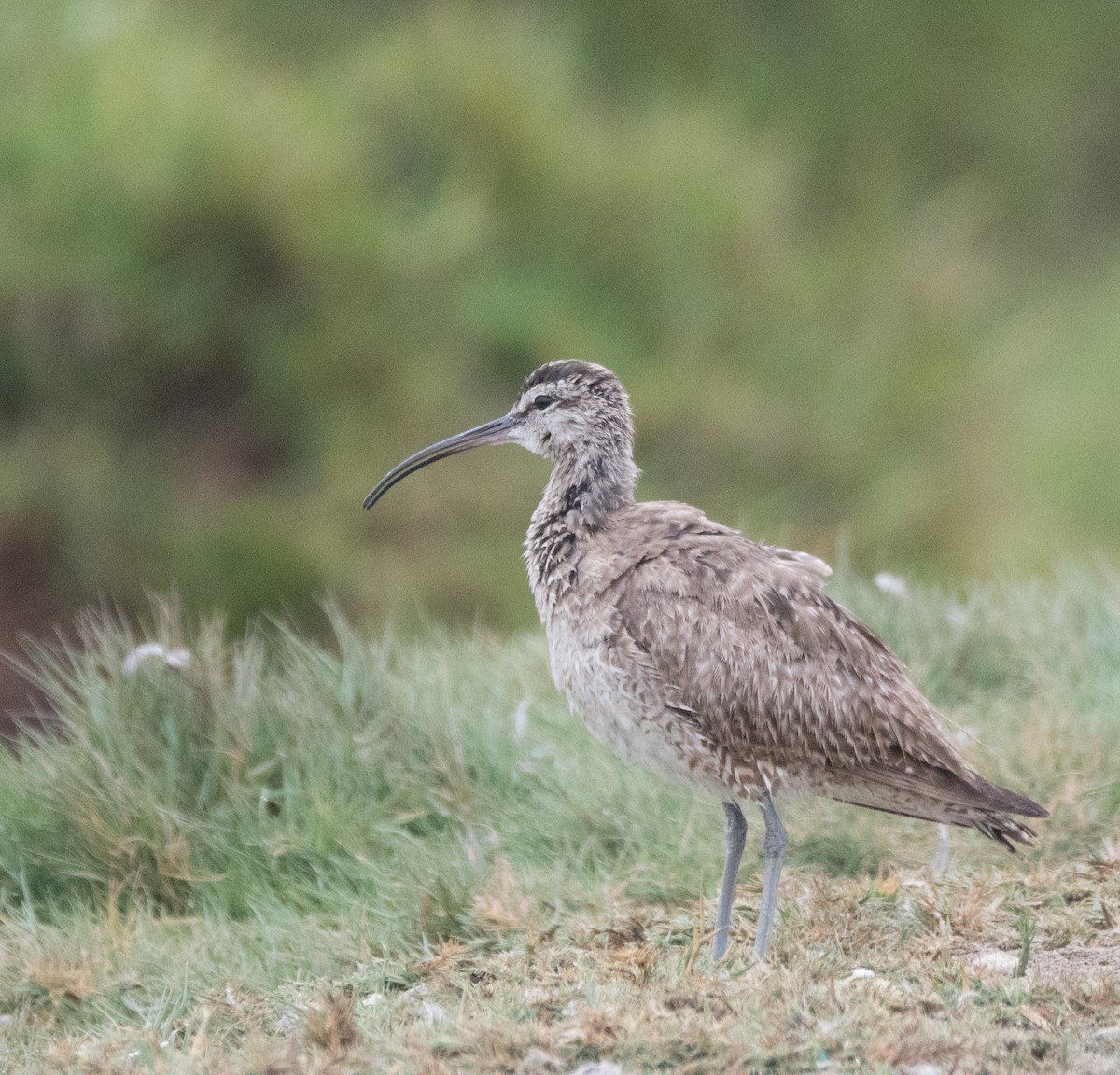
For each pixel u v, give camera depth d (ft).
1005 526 57.67
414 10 69.67
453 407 56.24
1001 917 24.09
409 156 61.93
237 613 52.13
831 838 27.25
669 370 57.93
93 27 59.88
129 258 55.83
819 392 58.95
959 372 60.13
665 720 23.97
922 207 72.43
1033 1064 18.51
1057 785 27.91
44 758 28.96
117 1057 21.11
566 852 27.53
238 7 68.64
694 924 24.07
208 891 27.22
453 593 52.75
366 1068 19.42
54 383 55.31
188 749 28.89
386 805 28.63
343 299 57.00
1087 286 79.20
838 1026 19.30
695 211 61.57
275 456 56.13
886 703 23.90
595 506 26.16
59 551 52.75
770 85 80.74
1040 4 86.74
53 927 26.03
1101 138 87.15
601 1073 18.65
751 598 23.97
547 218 60.90
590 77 72.54
